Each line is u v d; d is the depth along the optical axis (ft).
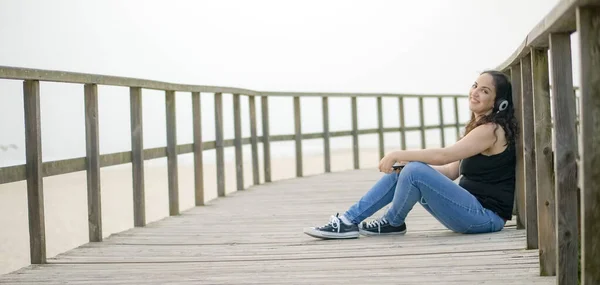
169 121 22.12
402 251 14.06
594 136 7.66
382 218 16.17
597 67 7.59
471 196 15.37
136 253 15.16
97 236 16.89
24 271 13.58
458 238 15.24
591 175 7.70
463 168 15.96
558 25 8.55
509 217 15.80
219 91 26.61
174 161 22.20
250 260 13.88
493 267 12.20
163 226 19.38
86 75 16.29
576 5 7.47
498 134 15.24
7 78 13.12
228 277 12.29
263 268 13.00
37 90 14.35
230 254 14.64
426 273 11.96
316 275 12.17
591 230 7.73
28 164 14.34
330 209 21.91
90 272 13.26
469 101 15.60
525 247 13.83
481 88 15.30
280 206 23.13
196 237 17.15
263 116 32.99
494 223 15.53
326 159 37.19
